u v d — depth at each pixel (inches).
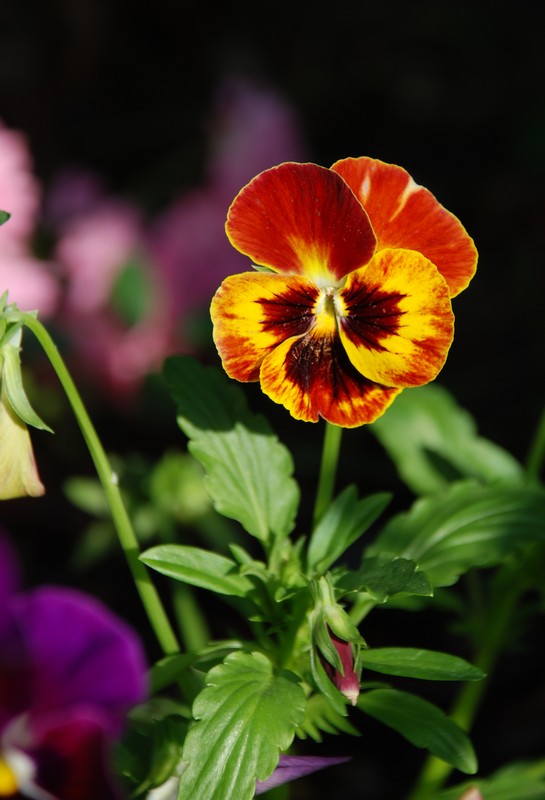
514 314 46.3
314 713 23.1
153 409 37.7
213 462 24.0
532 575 25.8
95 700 20.3
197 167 45.3
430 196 22.3
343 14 61.9
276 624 23.0
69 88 54.9
